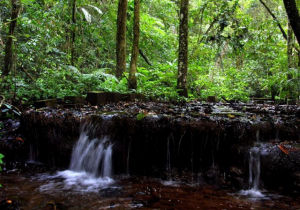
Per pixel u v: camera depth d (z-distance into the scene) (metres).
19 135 4.66
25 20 6.75
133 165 3.94
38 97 5.94
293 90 7.59
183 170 3.70
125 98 6.65
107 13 11.49
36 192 3.09
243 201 2.83
